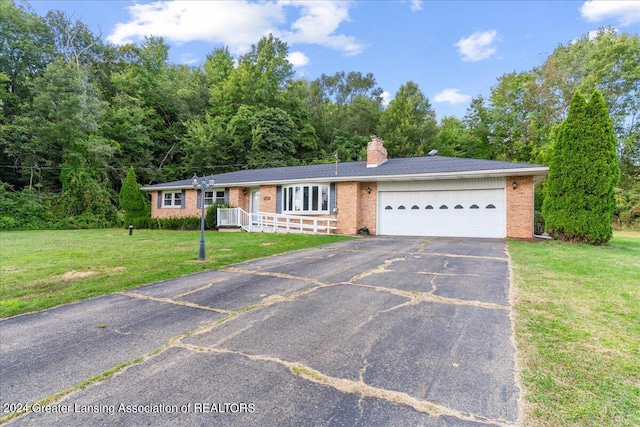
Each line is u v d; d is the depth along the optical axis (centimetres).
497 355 321
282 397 261
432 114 3566
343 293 530
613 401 247
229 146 2948
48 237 1439
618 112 2617
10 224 1959
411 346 344
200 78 3550
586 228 1077
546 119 2769
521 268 684
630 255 838
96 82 2695
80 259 842
